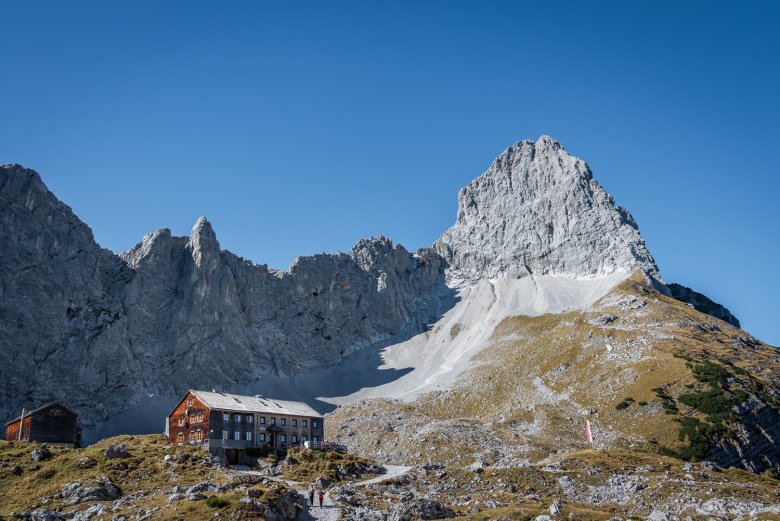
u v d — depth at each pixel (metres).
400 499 118.31
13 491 107.00
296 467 139.62
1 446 127.81
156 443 145.38
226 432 151.88
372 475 143.75
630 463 159.12
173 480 113.19
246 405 160.88
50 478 112.25
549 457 190.50
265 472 135.50
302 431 166.75
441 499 125.31
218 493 103.88
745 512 118.56
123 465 119.06
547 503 125.75
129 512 95.94
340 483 131.88
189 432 153.75
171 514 92.75
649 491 134.88
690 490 133.12
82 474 113.62
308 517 101.38
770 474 195.12
